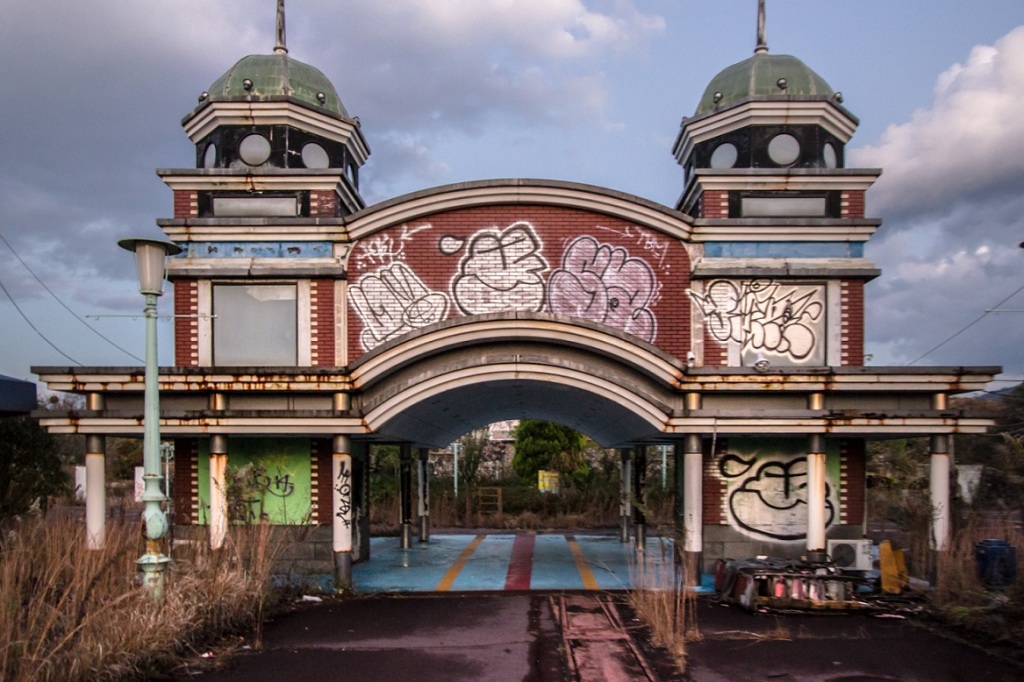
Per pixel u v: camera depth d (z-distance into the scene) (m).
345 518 13.14
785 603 11.70
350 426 12.86
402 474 19.42
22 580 9.01
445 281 14.87
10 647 7.71
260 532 12.33
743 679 8.62
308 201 15.35
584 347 13.06
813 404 13.13
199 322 14.73
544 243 14.92
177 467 14.75
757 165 15.57
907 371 12.99
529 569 15.70
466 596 12.99
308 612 11.83
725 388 13.09
